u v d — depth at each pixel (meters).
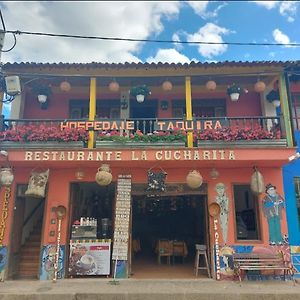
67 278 9.07
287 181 10.00
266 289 7.83
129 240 9.38
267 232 9.23
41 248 9.26
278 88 10.10
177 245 11.32
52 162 9.16
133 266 10.81
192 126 9.31
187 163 9.27
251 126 9.49
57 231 9.36
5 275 9.01
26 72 9.66
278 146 8.95
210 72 9.62
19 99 10.89
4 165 9.35
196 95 11.45
